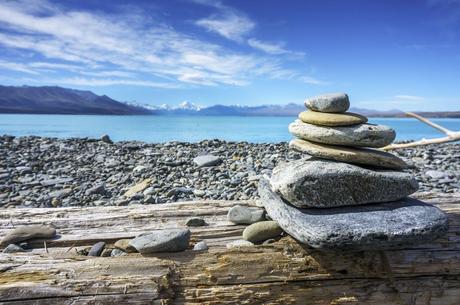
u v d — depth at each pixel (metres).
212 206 0.66
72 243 0.55
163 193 1.05
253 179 1.15
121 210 0.64
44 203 0.97
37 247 0.54
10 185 1.13
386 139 0.51
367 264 0.48
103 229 0.59
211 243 0.55
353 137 0.50
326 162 0.51
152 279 0.45
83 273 0.44
